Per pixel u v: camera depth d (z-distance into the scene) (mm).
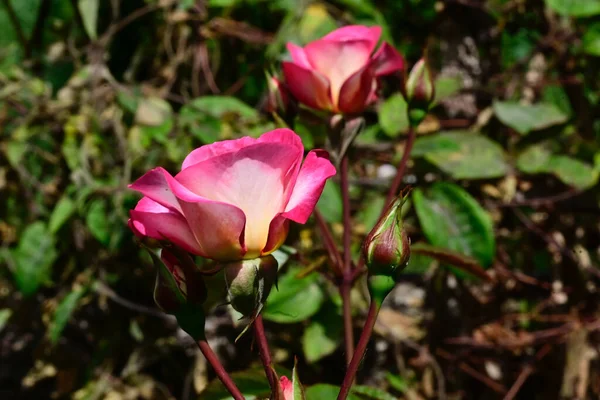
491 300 1263
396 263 764
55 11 1433
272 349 1275
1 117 1330
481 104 1292
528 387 1277
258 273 753
